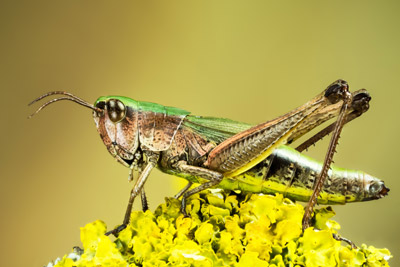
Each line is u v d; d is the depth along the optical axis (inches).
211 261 3.7
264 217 3.7
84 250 3.7
